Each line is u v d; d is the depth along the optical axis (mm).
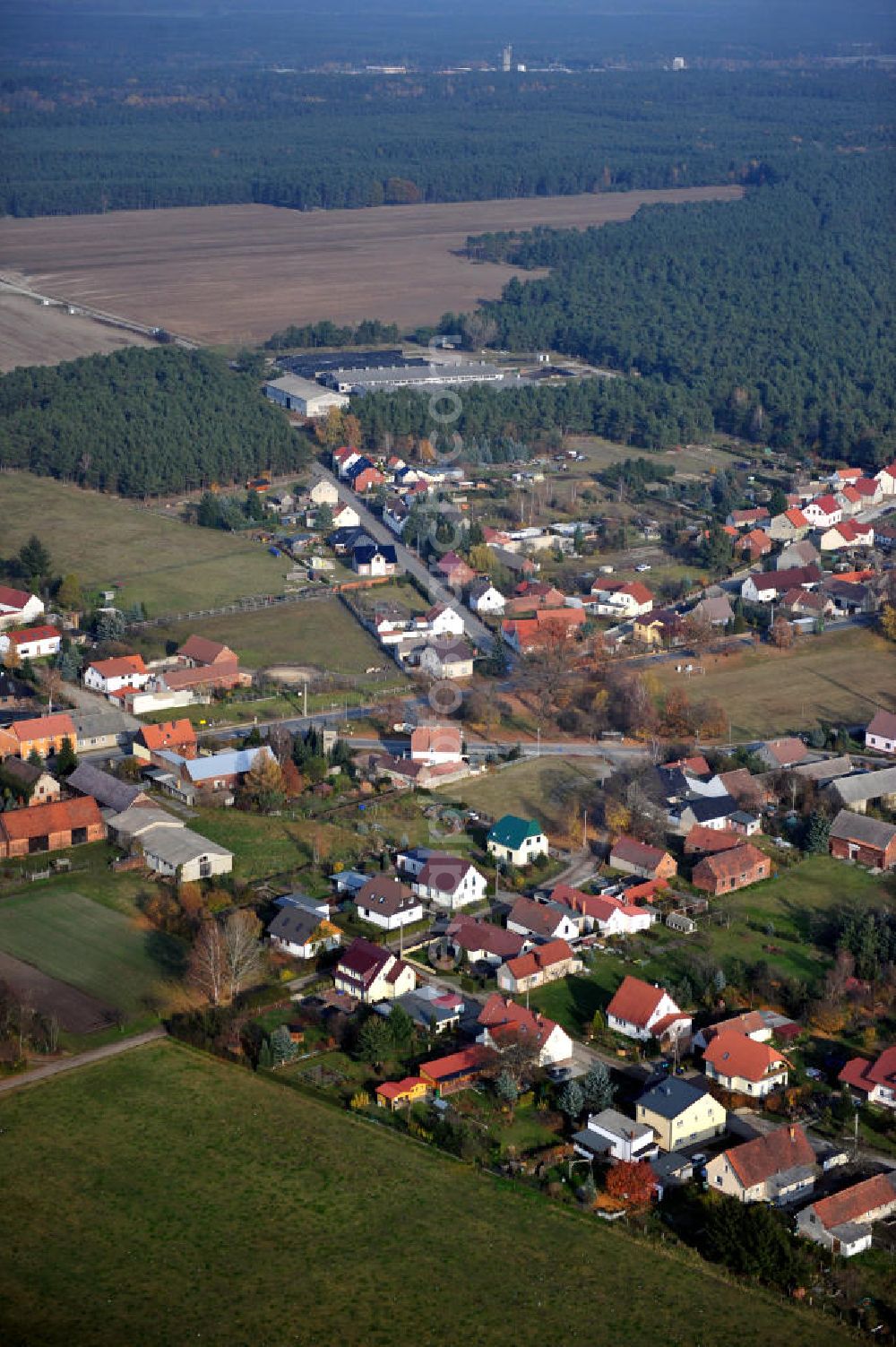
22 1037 166125
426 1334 129500
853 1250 140625
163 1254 138125
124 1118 156000
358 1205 144500
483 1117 157375
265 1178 147875
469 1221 142875
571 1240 140875
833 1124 157375
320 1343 128500
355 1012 174625
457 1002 175375
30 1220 141875
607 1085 158500
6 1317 130750
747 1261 137250
